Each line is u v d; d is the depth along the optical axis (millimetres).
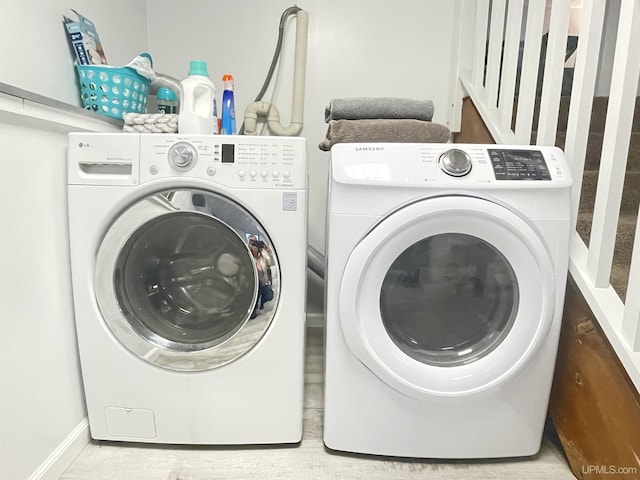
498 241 924
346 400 1029
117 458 1055
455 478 1013
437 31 1758
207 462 1047
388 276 991
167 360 1034
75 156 971
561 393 1097
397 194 922
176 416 1067
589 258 986
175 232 1047
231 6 1749
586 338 1007
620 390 909
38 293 934
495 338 1011
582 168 1037
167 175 969
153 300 1093
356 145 956
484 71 1681
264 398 1059
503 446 1049
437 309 1027
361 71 1776
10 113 827
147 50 1757
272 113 1739
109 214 985
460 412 1023
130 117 1138
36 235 927
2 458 832
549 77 1109
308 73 1776
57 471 986
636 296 853
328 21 1752
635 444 872
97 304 1024
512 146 981
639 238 846
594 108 1543
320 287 1896
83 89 1195
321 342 1750
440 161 930
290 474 1013
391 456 1077
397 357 964
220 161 965
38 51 1059
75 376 1069
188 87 1123
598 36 982
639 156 1458
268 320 1020
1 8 934
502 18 1407
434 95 1794
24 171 888
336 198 934
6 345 844
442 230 923
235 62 1775
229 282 1081
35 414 923
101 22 1394
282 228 983
